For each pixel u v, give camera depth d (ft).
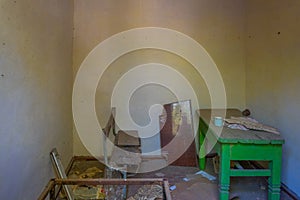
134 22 11.91
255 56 11.36
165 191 5.56
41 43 7.52
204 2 11.98
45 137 7.91
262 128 8.73
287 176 9.22
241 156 7.84
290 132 9.01
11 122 5.61
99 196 8.68
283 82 9.35
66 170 10.63
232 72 12.30
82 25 11.80
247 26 12.01
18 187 5.98
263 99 10.75
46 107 8.02
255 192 9.25
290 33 8.88
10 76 5.57
